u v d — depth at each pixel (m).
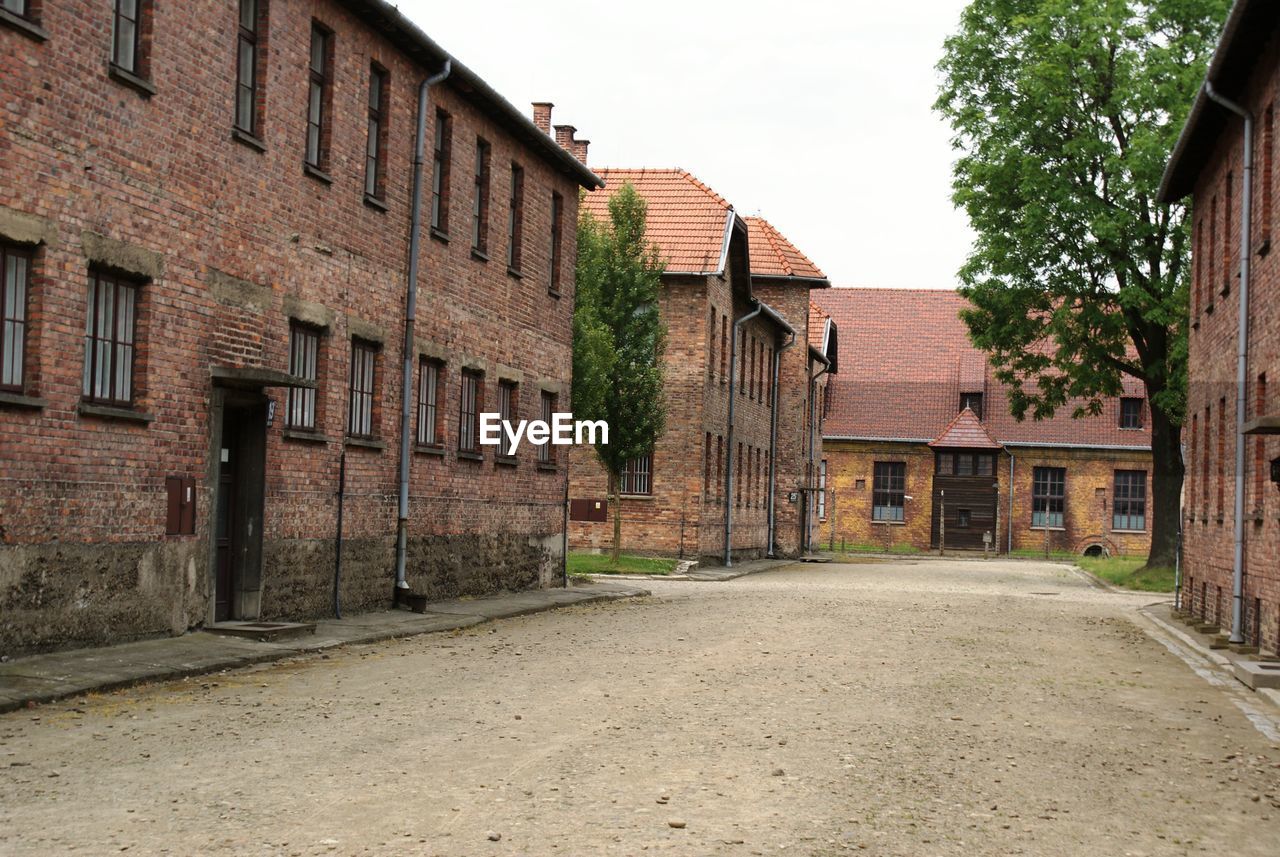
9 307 13.38
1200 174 28.23
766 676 14.82
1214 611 24.69
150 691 12.58
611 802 8.41
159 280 15.55
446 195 23.88
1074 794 9.36
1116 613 29.27
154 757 9.41
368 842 7.27
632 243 38.62
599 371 34.28
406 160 22.14
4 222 13.06
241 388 17.33
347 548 20.39
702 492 43.81
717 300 45.09
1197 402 27.89
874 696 13.60
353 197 20.34
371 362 21.33
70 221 13.99
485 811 8.06
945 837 7.90
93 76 14.30
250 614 17.86
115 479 14.85
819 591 32.88
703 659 16.30
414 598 21.77
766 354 54.75
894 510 77.19
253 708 11.71
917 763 10.13
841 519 77.44
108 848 7.02
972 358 79.12
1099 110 40.97
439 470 23.78
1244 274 21.88
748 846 7.46
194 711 11.45
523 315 27.83
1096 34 39.19
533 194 28.30
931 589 35.78
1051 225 40.28
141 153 15.16
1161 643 22.03
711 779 9.20
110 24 14.56
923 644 19.27
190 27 16.03
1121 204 39.84
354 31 20.28
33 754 9.40
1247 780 10.21
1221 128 25.08
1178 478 41.69
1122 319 40.69
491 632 19.59
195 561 16.36
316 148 19.55
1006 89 42.94
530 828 7.68
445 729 10.84
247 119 17.67
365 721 11.14
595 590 29.61
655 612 24.14
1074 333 41.59
